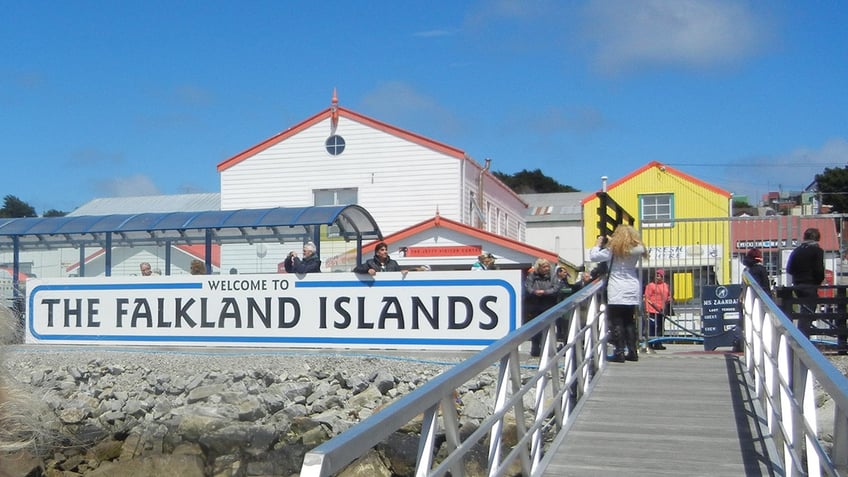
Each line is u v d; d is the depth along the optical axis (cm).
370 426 340
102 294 1572
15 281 1855
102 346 1564
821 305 1171
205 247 1831
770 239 1499
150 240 1834
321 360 1350
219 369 1349
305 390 1263
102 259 2027
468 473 927
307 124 3334
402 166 3244
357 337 1397
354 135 3294
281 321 1445
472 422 1048
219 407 1228
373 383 1260
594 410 868
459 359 1322
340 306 1410
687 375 1023
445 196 3198
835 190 7831
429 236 3033
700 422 816
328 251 2002
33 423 249
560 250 4797
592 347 989
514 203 4200
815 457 488
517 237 4262
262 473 1170
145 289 1541
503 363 591
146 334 1538
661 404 887
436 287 1352
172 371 1371
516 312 1312
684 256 1462
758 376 855
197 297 1504
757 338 866
